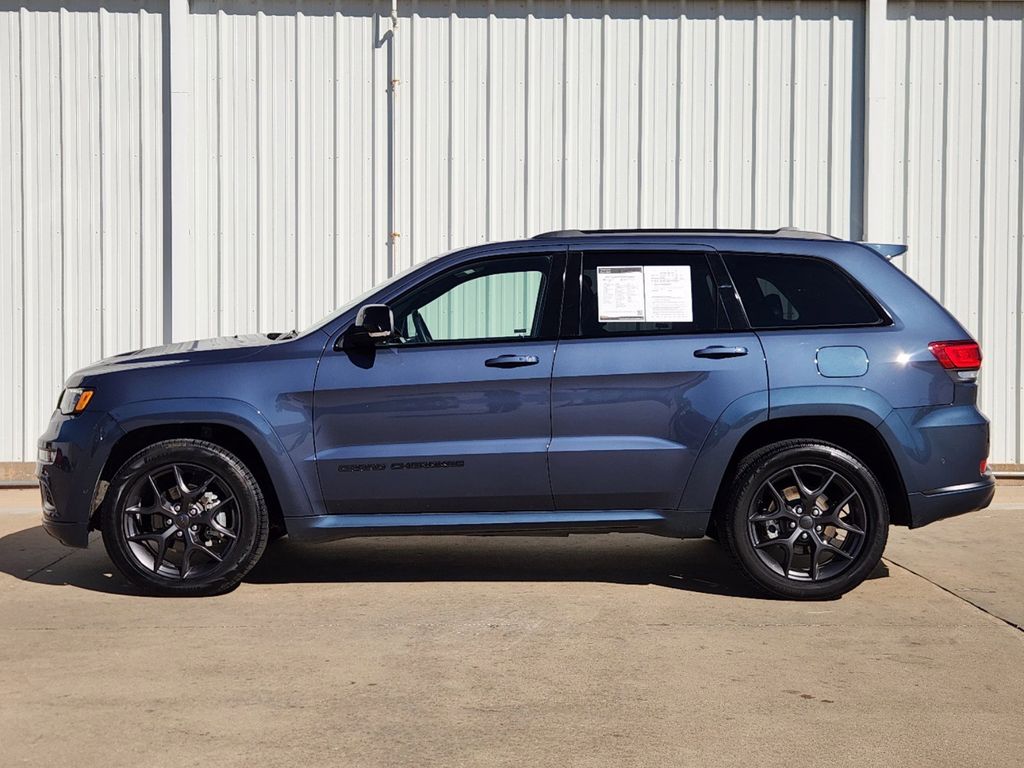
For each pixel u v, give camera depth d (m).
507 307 6.14
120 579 6.46
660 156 9.66
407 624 5.52
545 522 6.03
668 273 6.11
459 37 9.56
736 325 6.02
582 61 9.61
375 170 9.57
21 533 7.76
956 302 9.77
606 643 5.21
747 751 3.95
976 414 6.03
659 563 6.89
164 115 9.48
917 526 5.98
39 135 9.48
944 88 9.71
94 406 6.03
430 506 6.03
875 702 4.45
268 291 9.58
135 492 5.98
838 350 5.94
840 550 5.96
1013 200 9.74
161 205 9.49
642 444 5.95
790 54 9.67
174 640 5.25
